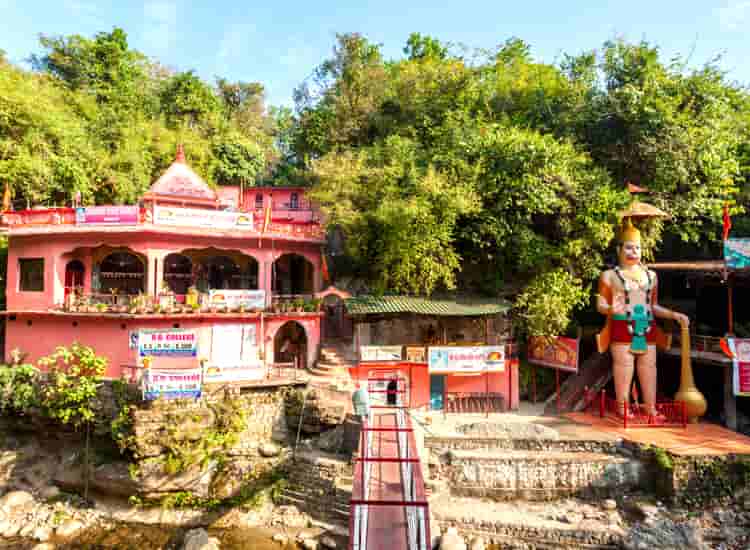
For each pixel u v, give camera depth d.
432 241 26.44
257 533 20.20
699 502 20.05
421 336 29.28
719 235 31.39
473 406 26.72
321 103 44.28
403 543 11.73
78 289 26.20
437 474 21.16
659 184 28.72
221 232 26.69
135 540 19.95
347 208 27.78
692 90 29.09
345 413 23.30
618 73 30.50
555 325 27.09
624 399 24.91
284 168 52.22
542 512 19.86
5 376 23.67
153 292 25.00
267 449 22.88
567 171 27.27
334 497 20.59
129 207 24.72
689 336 25.14
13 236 26.34
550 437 22.41
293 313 27.06
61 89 39.19
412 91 37.25
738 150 31.75
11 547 19.45
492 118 34.00
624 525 19.28
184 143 42.25
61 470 23.22
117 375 23.73
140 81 47.69
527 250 27.00
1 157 29.97
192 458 21.72
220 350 25.23
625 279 24.98
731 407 24.78
